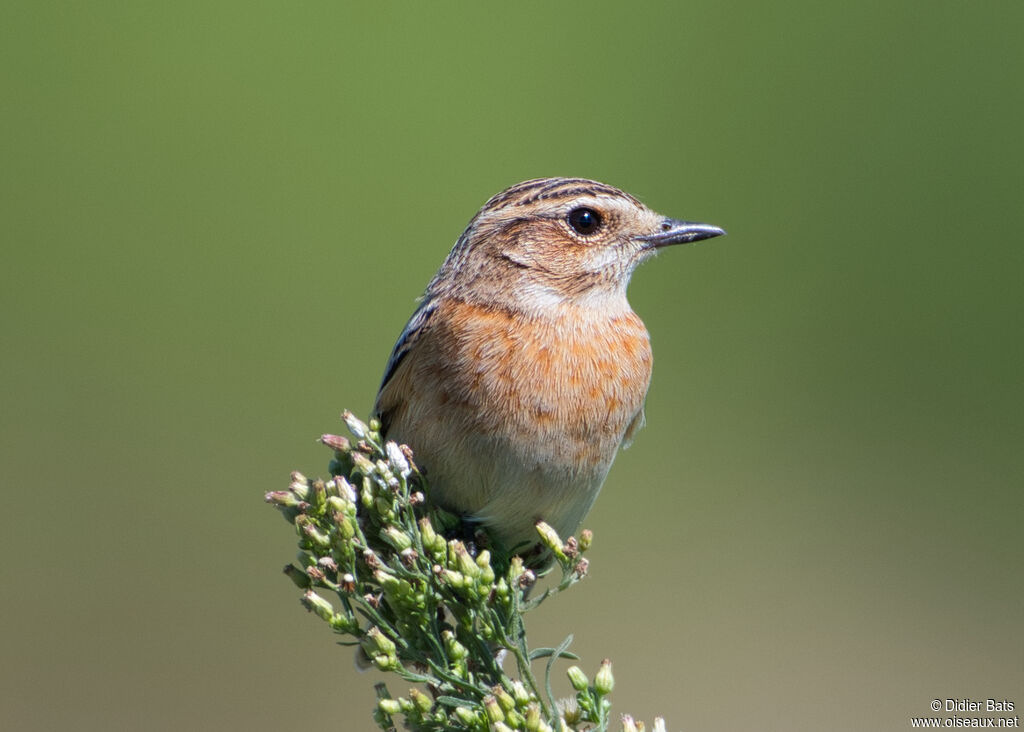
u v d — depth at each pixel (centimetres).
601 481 1054
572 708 757
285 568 814
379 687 792
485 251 1034
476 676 795
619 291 1075
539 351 1006
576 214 1052
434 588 802
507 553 1013
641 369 1055
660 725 741
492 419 990
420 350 1021
